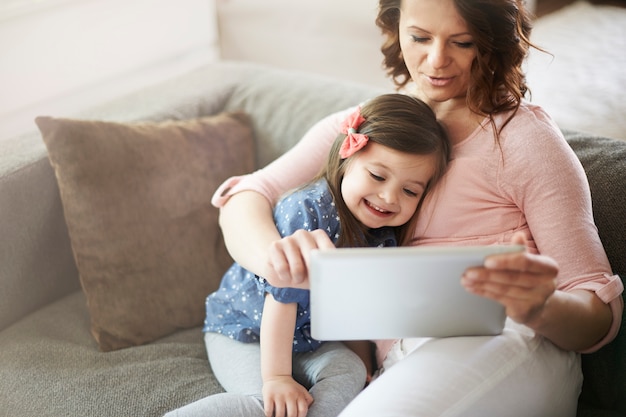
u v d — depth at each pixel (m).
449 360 0.98
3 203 1.37
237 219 1.22
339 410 1.12
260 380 1.19
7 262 1.40
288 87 1.68
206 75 1.80
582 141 1.35
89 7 2.04
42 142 1.51
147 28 2.25
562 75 3.12
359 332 0.99
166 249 1.44
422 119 1.15
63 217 1.49
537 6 3.91
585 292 1.03
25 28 1.88
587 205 1.09
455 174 1.15
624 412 1.17
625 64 3.20
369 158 1.16
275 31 2.53
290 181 1.29
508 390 0.98
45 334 1.39
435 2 1.08
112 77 2.20
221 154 1.55
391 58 1.29
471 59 1.12
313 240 1.00
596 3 3.95
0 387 1.26
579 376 1.09
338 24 2.40
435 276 0.91
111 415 1.19
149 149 1.46
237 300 1.30
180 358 1.33
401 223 1.18
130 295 1.40
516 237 0.92
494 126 1.12
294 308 1.17
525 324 0.98
